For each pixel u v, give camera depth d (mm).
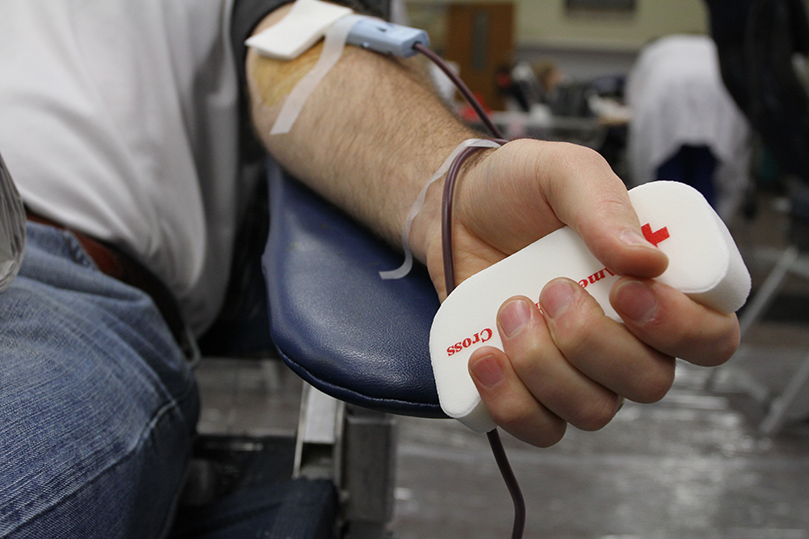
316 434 476
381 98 359
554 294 204
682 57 2752
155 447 336
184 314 555
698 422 1443
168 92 469
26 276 335
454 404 232
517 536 286
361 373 242
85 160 435
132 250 467
